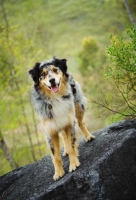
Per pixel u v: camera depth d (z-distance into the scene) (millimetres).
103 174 2684
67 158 3033
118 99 3238
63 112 2850
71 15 17594
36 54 6258
